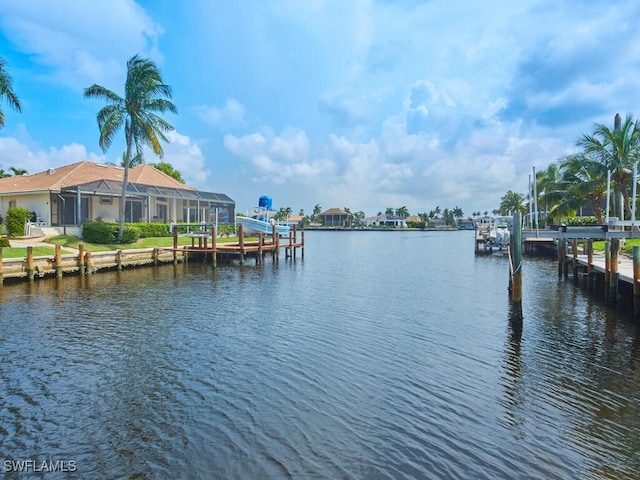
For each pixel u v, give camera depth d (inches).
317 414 277.1
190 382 325.7
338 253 1715.1
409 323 510.0
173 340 431.5
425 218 6446.9
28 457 227.8
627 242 1058.7
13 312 546.3
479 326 497.4
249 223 1670.8
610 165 1122.7
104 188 1274.6
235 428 258.2
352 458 229.1
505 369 358.9
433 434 254.2
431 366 364.8
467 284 836.0
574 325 500.7
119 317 526.9
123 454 231.3
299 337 446.3
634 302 523.5
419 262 1314.0
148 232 1348.4
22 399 294.2
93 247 1071.6
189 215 1689.2
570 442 247.1
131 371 346.3
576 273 832.3
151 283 812.6
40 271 809.5
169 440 244.8
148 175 1705.2
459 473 217.2
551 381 334.0
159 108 1170.6
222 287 776.3
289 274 984.9
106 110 1115.3
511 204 3909.9
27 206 1282.0
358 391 312.7
